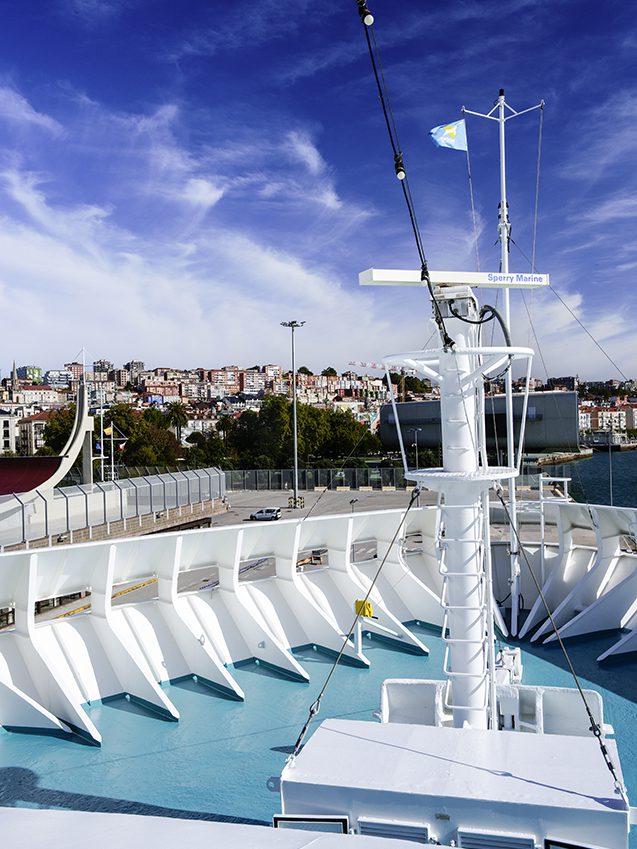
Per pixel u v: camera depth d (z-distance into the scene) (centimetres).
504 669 1816
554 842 929
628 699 2114
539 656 2516
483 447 1648
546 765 1070
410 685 1688
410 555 3184
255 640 2470
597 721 1552
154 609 2441
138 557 2348
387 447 12550
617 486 8925
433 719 1664
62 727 1916
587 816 927
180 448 12631
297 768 1077
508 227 2805
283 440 11531
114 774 1698
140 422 11831
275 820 1026
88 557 2208
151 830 341
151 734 1927
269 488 8856
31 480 5147
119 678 2200
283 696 2186
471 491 1511
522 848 943
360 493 8038
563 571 2992
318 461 11400
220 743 1859
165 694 2111
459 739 1170
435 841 980
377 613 2745
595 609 2719
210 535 2481
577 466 12369
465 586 1509
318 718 2017
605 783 1006
